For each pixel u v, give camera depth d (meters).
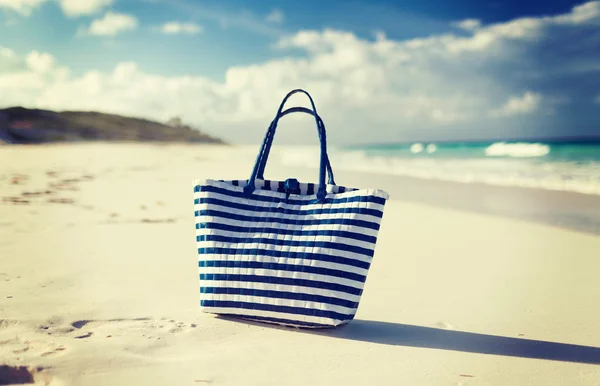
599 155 24.50
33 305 3.21
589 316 3.32
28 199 7.89
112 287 3.71
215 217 3.20
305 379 2.33
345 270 2.95
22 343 2.60
